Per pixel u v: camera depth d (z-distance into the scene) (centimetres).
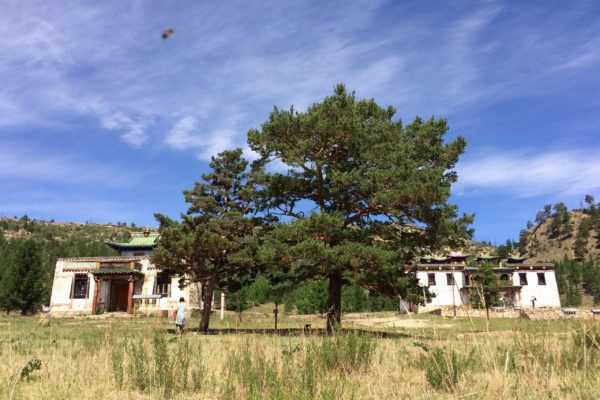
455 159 2270
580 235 17025
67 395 611
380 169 2061
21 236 13200
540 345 702
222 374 667
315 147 2195
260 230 2603
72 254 9000
